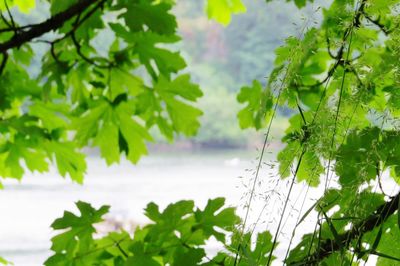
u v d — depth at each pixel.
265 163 2.00
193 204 2.72
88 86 3.97
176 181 29.36
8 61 3.59
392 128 2.21
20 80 3.61
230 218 2.73
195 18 35.44
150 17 3.13
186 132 3.71
